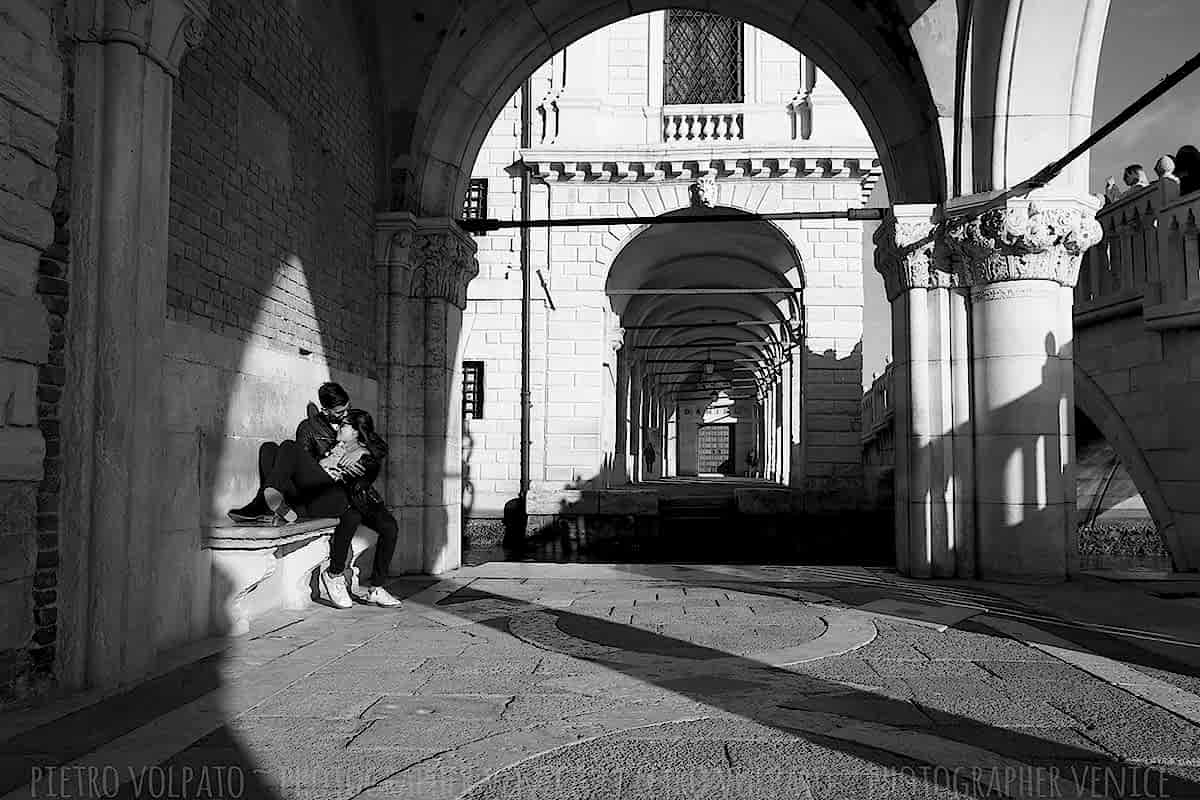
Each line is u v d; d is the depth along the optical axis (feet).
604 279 64.59
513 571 27.25
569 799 8.73
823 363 63.87
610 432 71.61
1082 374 36.96
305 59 21.48
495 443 64.80
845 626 17.90
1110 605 20.56
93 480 12.75
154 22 13.35
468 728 11.03
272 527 16.60
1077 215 24.27
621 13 28.94
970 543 25.45
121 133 13.01
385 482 26.73
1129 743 10.43
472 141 29.09
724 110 63.82
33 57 11.94
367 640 16.56
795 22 27.81
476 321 65.46
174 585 15.47
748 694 12.60
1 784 9.05
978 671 14.03
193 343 16.05
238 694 12.61
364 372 25.91
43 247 12.21
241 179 18.11
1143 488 33.58
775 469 97.71
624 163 63.16
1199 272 30.32
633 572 26.91
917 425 25.99
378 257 26.78
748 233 67.56
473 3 26.45
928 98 25.86
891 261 26.99
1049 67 24.41
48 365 12.43
